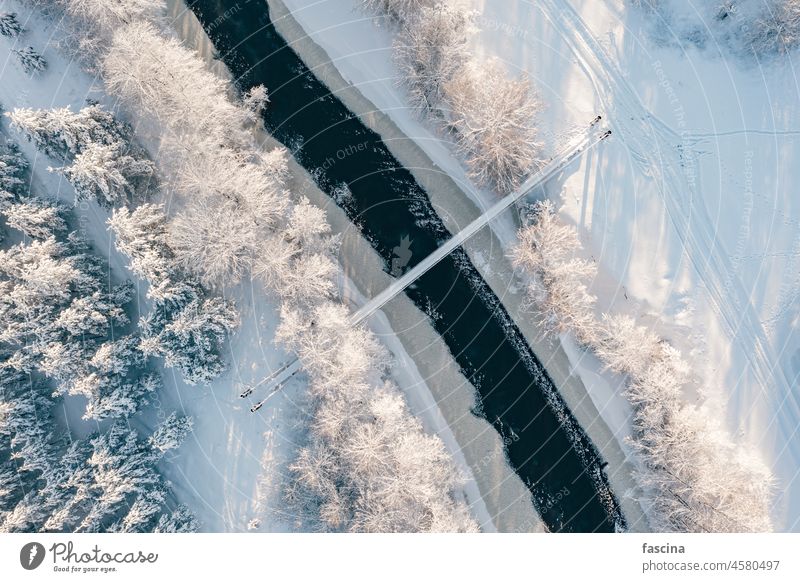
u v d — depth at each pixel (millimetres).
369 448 40344
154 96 41750
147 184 44312
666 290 44312
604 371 45281
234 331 44812
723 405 43625
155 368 44656
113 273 44594
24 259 39969
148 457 42969
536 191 45125
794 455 43188
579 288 43438
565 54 44719
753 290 43781
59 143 41281
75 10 42375
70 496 40938
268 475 43938
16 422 40812
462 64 43094
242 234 41344
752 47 43062
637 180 44531
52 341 40125
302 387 44625
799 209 43406
